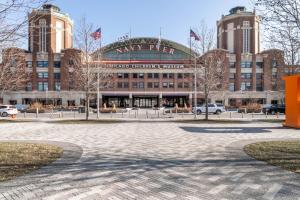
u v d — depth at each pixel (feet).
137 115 150.71
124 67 291.79
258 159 37.58
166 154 41.32
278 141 53.93
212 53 124.16
